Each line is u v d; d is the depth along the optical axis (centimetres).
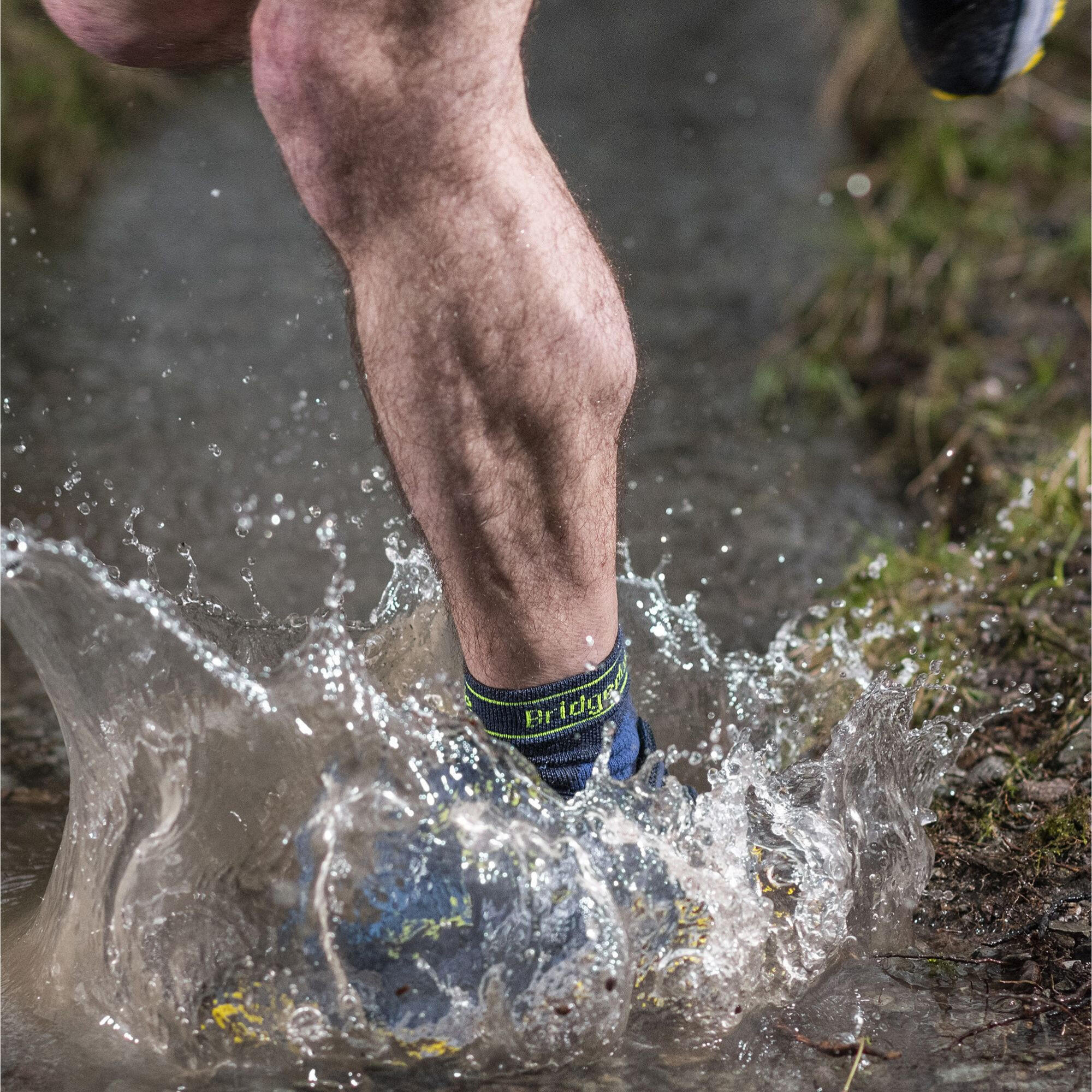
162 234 505
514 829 152
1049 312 394
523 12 146
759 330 418
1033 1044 149
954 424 345
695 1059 147
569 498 153
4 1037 149
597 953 146
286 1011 146
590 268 152
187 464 331
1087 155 467
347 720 153
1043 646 238
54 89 555
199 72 207
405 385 149
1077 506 279
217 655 157
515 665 160
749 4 862
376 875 147
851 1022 153
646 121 637
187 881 150
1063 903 172
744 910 155
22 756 226
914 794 179
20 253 479
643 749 174
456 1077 144
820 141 571
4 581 155
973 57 219
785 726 215
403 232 145
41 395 370
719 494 322
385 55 139
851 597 259
